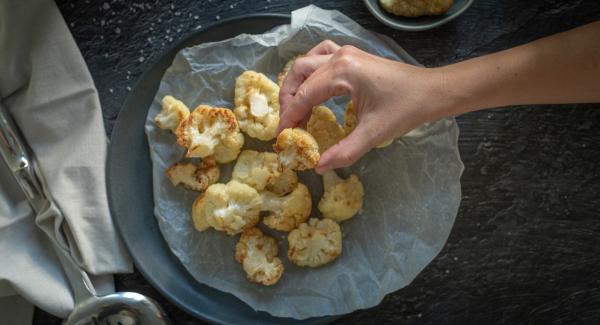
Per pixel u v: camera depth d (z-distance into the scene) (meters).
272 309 0.75
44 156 0.78
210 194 0.75
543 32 0.79
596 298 0.78
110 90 0.80
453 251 0.79
